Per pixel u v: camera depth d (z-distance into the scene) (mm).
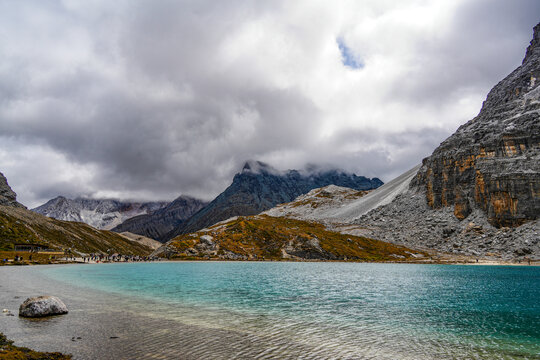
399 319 33969
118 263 148750
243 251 175750
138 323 28562
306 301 43906
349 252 175250
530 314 37688
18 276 73250
